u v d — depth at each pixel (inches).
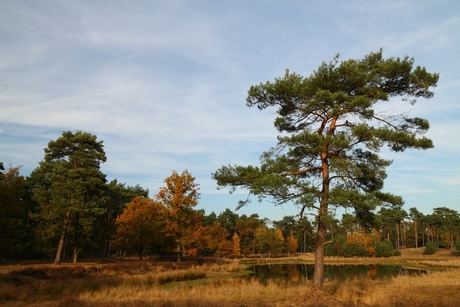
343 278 1167.6
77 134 1567.4
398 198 650.2
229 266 1702.8
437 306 522.3
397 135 612.7
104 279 883.4
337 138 618.2
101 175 1557.6
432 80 650.2
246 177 660.1
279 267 2112.5
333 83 668.7
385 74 650.2
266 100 705.6
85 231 1533.0
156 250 1736.0
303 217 669.9
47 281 821.9
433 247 3494.1
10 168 1198.3
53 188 1427.2
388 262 2620.6
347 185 690.2
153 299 613.3
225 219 4119.1
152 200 1700.3
